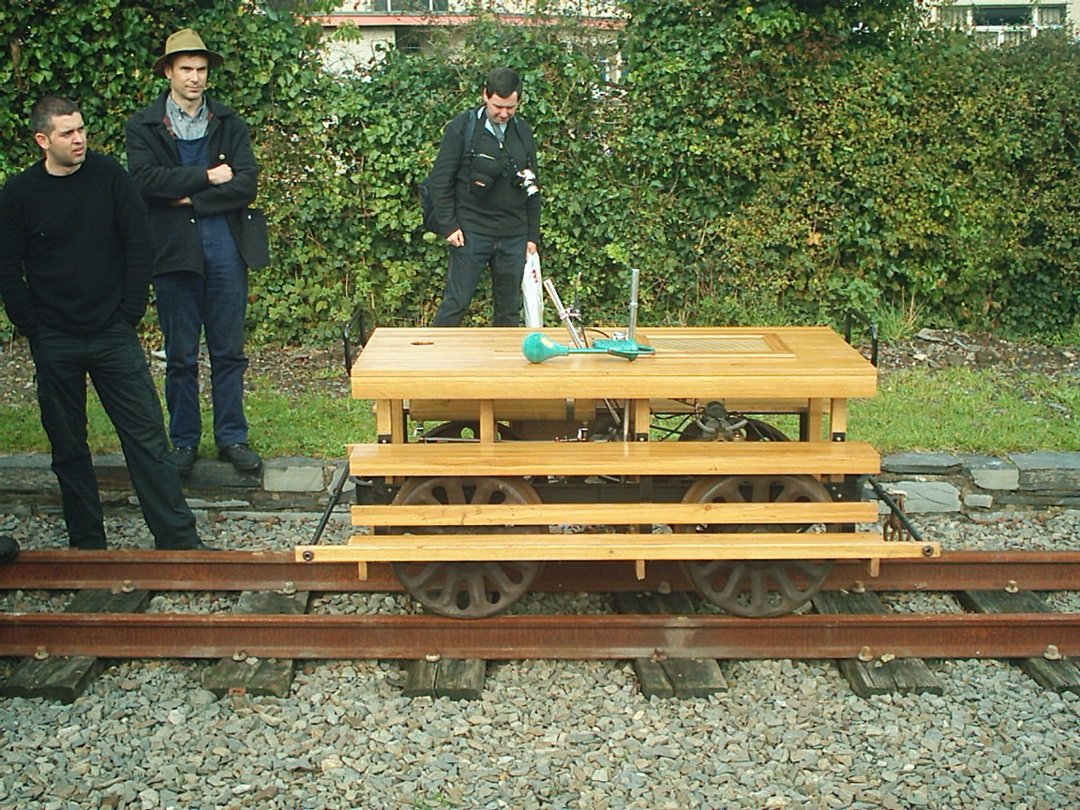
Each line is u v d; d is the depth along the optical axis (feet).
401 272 31.83
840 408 16.52
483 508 16.03
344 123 31.30
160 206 21.48
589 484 16.97
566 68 31.01
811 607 18.13
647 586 18.56
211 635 16.72
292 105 30.99
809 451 16.28
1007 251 32.50
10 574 18.90
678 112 31.76
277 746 14.65
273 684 15.85
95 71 30.40
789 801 13.50
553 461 15.80
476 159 24.80
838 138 31.78
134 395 19.24
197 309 22.16
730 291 32.42
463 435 22.24
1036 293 32.89
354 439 24.22
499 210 25.29
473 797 13.58
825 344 17.69
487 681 16.19
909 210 32.22
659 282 32.40
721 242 32.24
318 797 13.60
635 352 16.55
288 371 29.89
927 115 31.86
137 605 18.21
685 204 32.19
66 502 19.81
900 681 15.88
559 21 31.42
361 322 19.12
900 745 14.67
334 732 14.90
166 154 21.31
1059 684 15.94
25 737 14.80
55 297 18.57
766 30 30.86
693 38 31.48
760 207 31.89
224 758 14.38
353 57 32.60
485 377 15.72
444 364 16.29
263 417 25.63
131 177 19.34
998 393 27.86
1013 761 14.32
